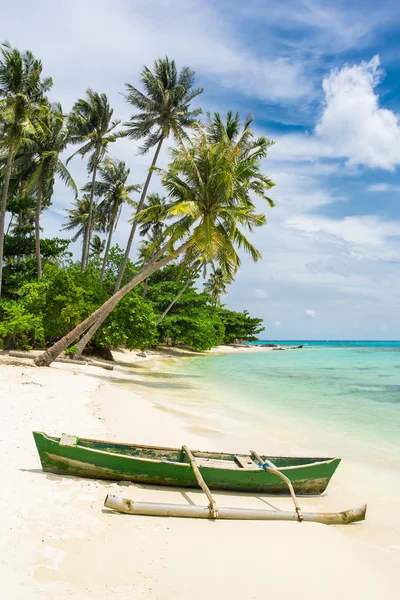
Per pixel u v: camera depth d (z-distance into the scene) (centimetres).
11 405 1131
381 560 515
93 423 1058
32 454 747
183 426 1156
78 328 2181
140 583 419
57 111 3275
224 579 445
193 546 511
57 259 3956
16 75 2706
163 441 977
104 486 660
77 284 2877
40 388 1480
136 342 2903
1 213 2727
